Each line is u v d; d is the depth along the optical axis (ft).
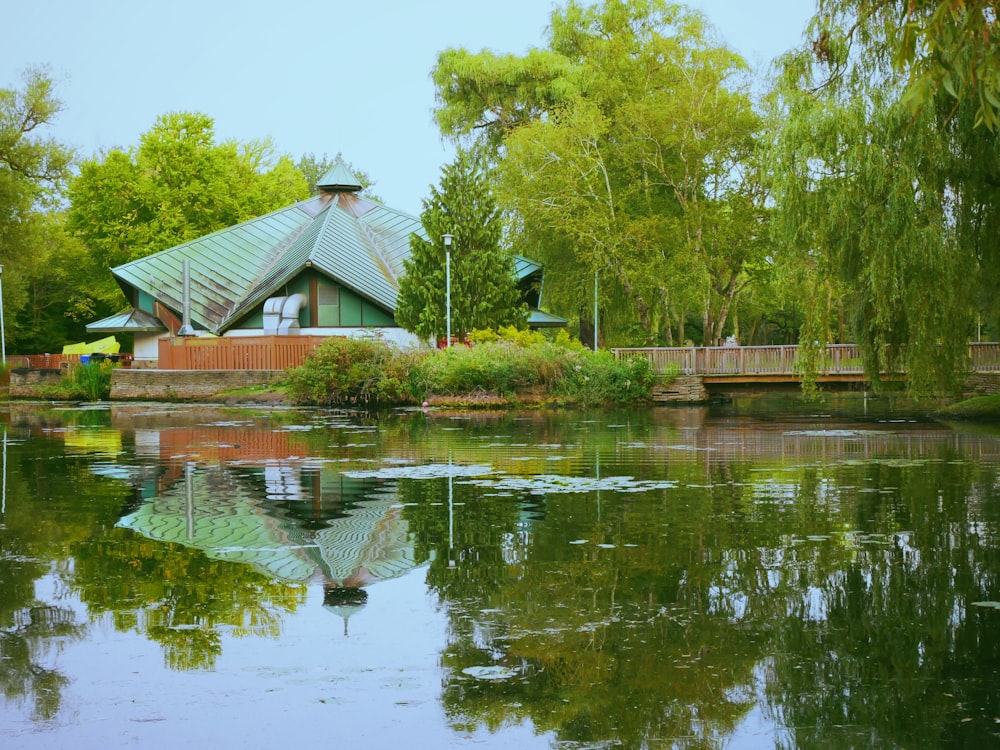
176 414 125.59
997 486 51.67
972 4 26.78
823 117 81.66
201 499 48.55
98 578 32.24
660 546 36.60
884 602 28.86
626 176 176.76
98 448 76.23
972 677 22.98
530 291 197.47
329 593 30.30
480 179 157.99
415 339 174.81
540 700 21.68
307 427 99.76
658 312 180.86
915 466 61.16
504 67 198.49
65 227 244.42
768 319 243.81
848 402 148.46
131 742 19.70
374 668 23.62
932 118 76.84
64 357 210.59
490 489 51.39
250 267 198.18
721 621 27.17
